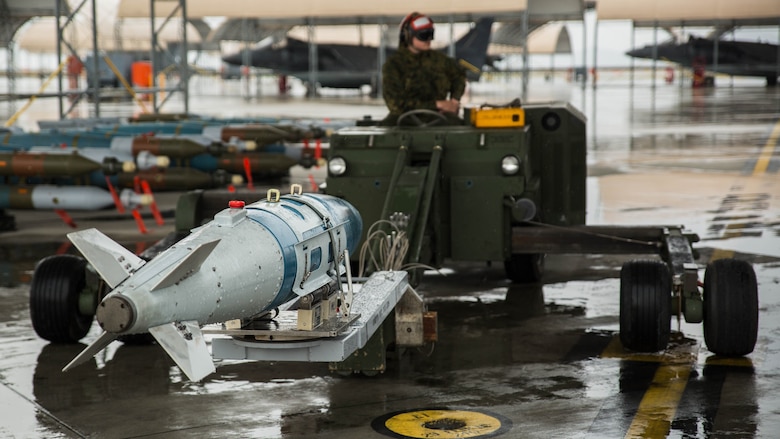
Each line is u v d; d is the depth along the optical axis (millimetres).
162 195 23938
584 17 71188
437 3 58969
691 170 26484
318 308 7316
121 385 9055
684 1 78188
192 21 93625
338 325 7305
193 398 8648
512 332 10859
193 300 6258
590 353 9945
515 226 11781
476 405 8336
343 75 74062
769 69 89625
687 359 9664
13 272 14578
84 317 10523
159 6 61312
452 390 8766
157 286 5922
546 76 129375
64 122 27609
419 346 9117
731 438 7430
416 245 9977
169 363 9773
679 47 93250
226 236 6781
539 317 11578
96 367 9648
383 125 13125
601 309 11945
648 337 9453
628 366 9445
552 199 12781
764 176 24969
